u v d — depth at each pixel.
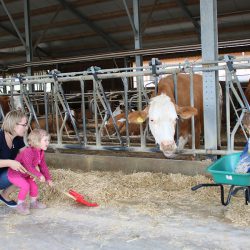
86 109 9.97
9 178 3.44
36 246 2.74
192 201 3.61
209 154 4.58
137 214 3.33
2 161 3.34
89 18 12.47
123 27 12.90
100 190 3.89
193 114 3.96
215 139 4.55
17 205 3.45
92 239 2.82
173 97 4.62
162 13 11.61
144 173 4.54
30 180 3.55
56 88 5.39
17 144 3.62
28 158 3.38
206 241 2.69
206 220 3.10
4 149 3.49
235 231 2.84
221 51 13.05
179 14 11.62
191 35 12.77
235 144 6.32
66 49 15.23
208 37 4.48
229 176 3.00
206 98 4.53
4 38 14.80
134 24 8.84
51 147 5.63
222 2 10.61
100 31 13.25
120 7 11.61
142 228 2.99
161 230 2.93
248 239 2.69
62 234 2.95
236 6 10.81
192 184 4.13
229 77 4.24
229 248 2.56
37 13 12.34
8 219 3.34
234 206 3.35
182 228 2.95
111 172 4.93
